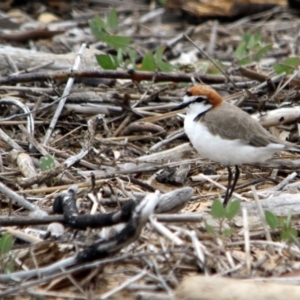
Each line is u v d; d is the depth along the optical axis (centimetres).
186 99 1116
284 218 988
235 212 936
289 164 1191
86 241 909
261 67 1625
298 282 848
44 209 1040
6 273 859
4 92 1450
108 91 1470
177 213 1008
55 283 849
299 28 1983
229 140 1062
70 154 1273
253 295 793
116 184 1141
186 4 2095
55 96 1432
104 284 864
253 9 2080
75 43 1811
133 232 857
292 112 1307
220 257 899
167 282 853
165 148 1321
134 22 2033
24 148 1284
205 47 1877
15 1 2127
